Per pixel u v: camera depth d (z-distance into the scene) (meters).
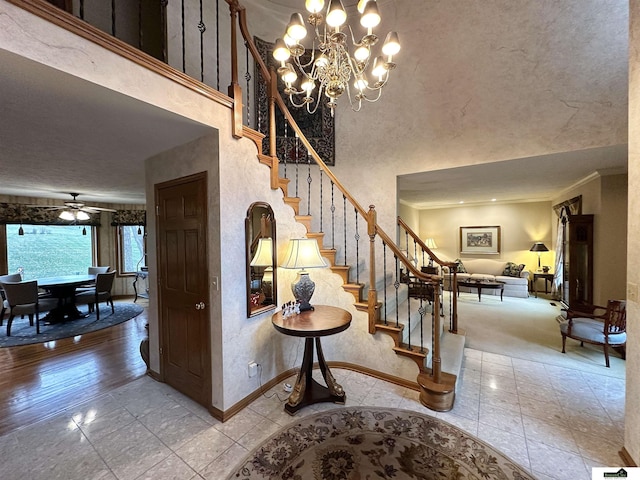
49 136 2.17
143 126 2.01
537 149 2.95
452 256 7.98
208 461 1.76
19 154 2.65
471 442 1.92
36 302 4.29
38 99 1.57
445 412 2.24
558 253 6.07
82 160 2.87
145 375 2.91
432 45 3.42
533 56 2.93
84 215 5.33
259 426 2.10
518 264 6.95
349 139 3.98
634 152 1.69
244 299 2.36
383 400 2.42
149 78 1.65
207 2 3.26
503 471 1.67
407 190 5.38
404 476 1.66
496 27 3.07
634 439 1.66
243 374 2.34
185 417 2.21
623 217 3.74
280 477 1.65
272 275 2.67
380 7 3.68
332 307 2.74
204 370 2.31
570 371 2.92
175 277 2.57
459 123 3.32
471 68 3.22
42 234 5.96
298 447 1.89
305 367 2.40
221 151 2.15
